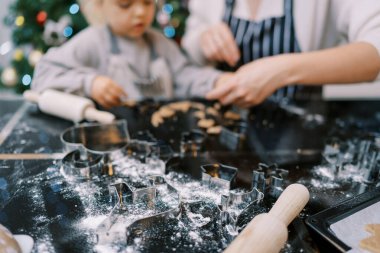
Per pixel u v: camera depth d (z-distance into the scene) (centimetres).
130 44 92
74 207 40
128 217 39
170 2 169
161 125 68
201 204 42
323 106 85
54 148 56
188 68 97
